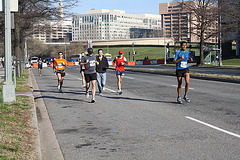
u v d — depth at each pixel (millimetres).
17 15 23484
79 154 5684
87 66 12062
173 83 20188
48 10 24234
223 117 8805
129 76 28141
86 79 12227
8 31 11211
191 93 14500
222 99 12367
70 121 8711
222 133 7000
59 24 27891
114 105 11367
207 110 9961
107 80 23703
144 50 143375
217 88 16547
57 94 15266
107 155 5586
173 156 5434
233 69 40062
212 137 6668
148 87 17719
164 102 11859
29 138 6242
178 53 11359
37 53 135375
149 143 6297
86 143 6414
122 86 18594
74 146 6211
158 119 8688
